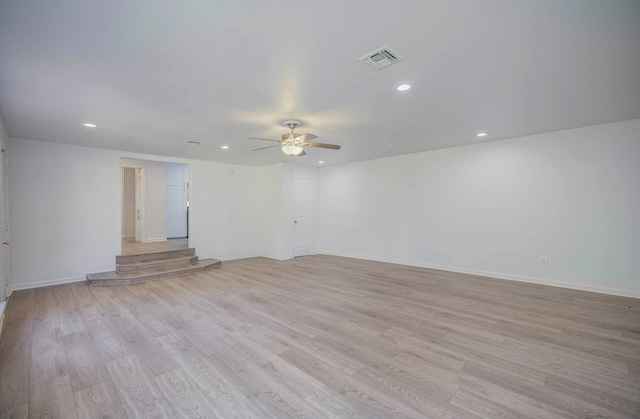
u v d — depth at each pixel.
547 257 4.62
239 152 5.81
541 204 4.66
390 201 6.59
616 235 4.07
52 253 4.86
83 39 1.92
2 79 2.49
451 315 3.41
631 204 3.96
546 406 1.86
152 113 3.40
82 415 1.80
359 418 1.76
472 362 2.39
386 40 1.98
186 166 10.05
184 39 1.95
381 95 2.94
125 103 3.07
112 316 3.43
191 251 6.59
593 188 4.22
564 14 1.72
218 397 1.97
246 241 7.56
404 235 6.37
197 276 5.44
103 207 5.37
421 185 6.07
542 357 2.46
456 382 2.12
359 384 2.11
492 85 2.72
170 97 2.93
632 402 1.89
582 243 4.32
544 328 3.04
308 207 7.85
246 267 6.25
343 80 2.59
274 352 2.57
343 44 2.02
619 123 4.01
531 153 4.73
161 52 2.10
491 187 5.15
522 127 4.21
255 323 3.21
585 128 4.25
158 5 1.60
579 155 4.31
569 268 4.44
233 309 3.66
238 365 2.37
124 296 4.22
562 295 4.11
